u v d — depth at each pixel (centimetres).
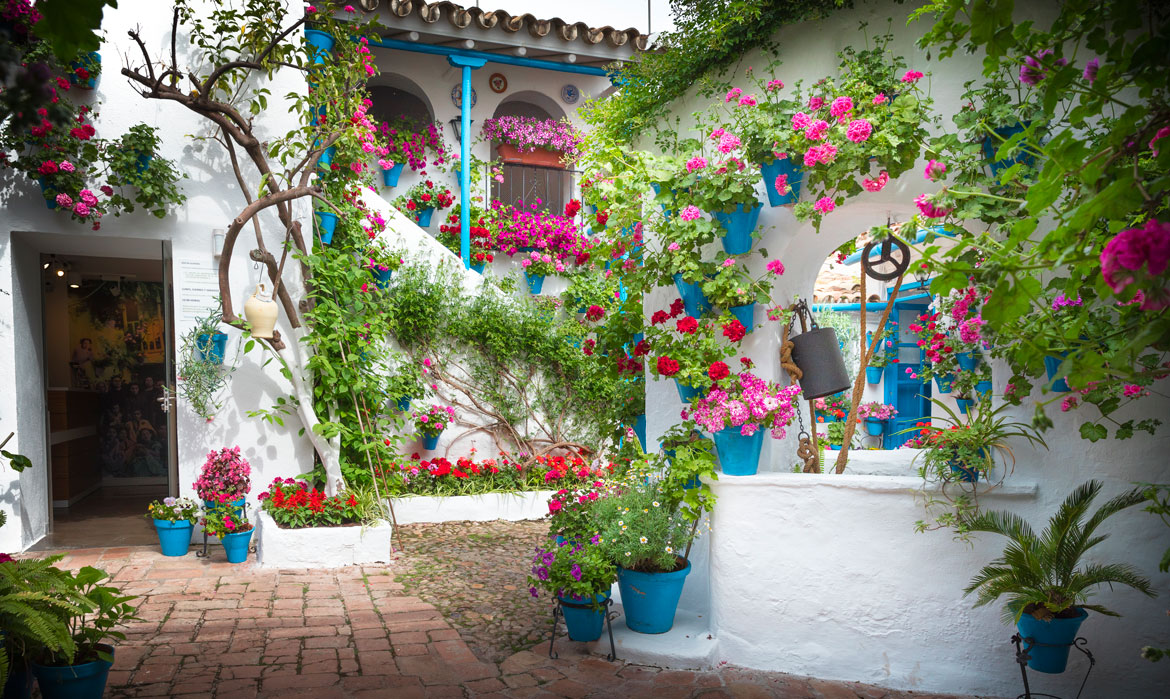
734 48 451
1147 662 365
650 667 410
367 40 719
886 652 398
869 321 1070
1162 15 278
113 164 598
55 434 796
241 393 657
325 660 406
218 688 366
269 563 583
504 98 1076
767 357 451
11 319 604
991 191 366
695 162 420
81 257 859
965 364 679
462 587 547
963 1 247
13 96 195
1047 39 250
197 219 647
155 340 977
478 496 772
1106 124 256
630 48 966
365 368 708
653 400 525
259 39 614
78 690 314
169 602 496
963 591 387
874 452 570
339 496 632
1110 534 374
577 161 523
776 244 439
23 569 330
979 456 391
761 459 451
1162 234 167
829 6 417
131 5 624
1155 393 366
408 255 849
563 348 888
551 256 981
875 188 386
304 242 677
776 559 416
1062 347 303
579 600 419
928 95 400
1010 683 382
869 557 401
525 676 393
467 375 865
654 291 517
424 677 387
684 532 441
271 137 668
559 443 881
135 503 838
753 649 418
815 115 403
